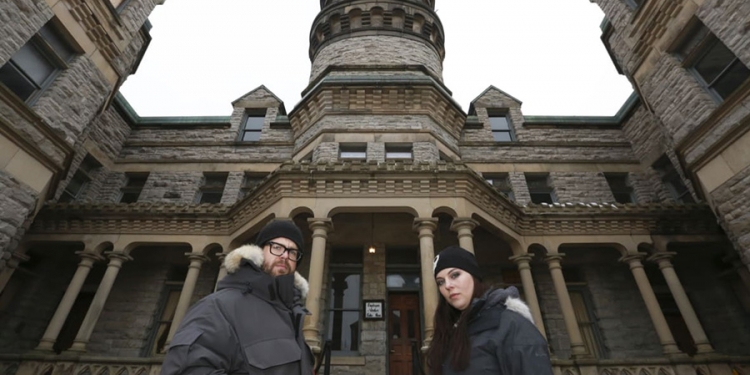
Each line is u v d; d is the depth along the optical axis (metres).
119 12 10.31
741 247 7.54
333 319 10.22
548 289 11.29
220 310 1.87
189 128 15.57
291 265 2.34
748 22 7.26
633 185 13.59
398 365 9.55
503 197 9.60
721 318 10.87
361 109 13.05
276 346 1.96
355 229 10.68
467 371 2.04
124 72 10.68
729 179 7.71
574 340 9.04
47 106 8.04
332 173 8.77
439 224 10.77
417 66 14.74
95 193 13.04
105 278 9.84
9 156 7.28
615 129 15.44
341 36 17.83
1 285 9.30
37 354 8.47
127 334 10.73
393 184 8.78
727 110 7.63
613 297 11.28
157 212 10.64
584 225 10.48
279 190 8.84
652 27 9.80
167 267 12.02
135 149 14.66
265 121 15.66
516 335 1.96
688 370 8.39
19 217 7.45
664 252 10.02
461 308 2.41
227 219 10.72
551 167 14.04
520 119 15.69
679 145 8.89
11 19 7.26
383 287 10.42
